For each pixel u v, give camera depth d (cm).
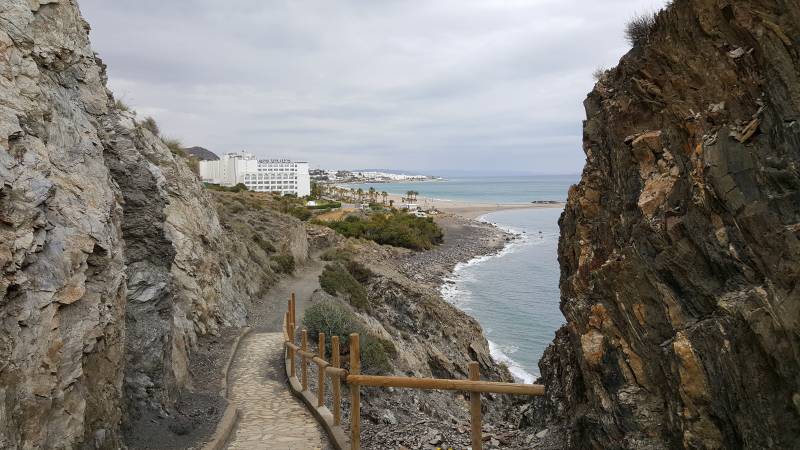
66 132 819
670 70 718
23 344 577
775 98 509
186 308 1730
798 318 414
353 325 1833
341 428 1016
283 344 1831
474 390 741
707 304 542
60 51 891
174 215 1984
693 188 582
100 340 766
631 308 638
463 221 13138
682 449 526
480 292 5591
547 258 7950
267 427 1075
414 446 1028
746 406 455
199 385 1331
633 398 602
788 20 512
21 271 590
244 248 3070
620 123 831
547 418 1031
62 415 635
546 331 4266
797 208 460
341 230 7856
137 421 924
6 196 583
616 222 787
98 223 783
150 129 2498
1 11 755
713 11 630
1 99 665
